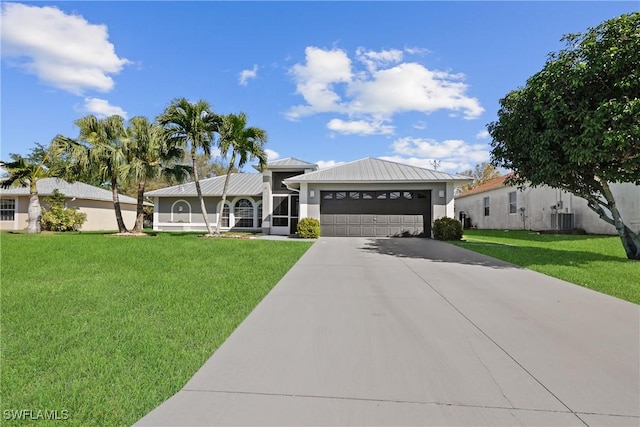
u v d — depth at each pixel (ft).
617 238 49.01
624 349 11.09
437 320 13.89
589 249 37.68
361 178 51.03
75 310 15.07
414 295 17.88
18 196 73.05
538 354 10.69
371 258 30.40
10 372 9.38
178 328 12.91
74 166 53.42
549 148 29.01
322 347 11.19
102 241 43.75
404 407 7.83
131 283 20.15
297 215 62.64
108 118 54.85
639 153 25.04
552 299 17.13
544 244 43.16
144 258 29.37
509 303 16.40
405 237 52.06
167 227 75.66
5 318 13.94
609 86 26.16
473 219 94.79
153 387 8.70
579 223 58.49
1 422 7.23
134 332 12.46
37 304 15.89
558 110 26.99
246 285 19.70
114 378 9.11
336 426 7.13
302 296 17.61
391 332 12.55
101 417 7.45
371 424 7.20
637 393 8.47
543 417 7.48
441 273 23.71
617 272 23.65
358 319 14.01
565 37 27.71
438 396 8.30
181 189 76.43
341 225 53.26
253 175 84.07
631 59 24.20
